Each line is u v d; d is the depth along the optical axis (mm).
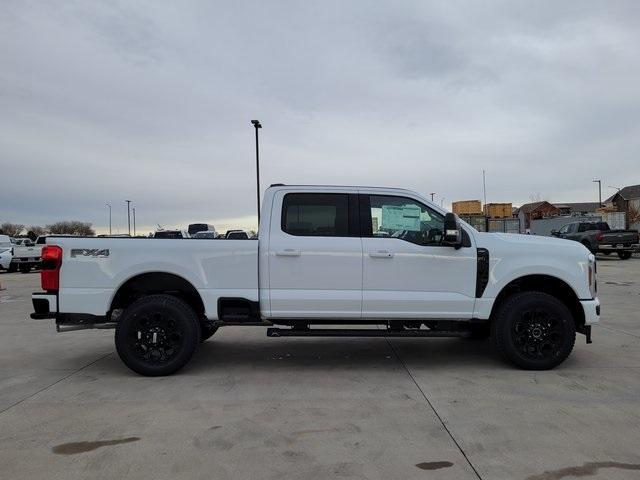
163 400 5188
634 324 9133
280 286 6102
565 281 6191
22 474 3596
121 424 4523
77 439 4203
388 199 6277
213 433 4309
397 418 4629
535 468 3633
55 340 8508
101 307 6047
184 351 6008
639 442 4066
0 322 10539
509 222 47000
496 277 6164
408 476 3533
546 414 4691
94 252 6074
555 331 6129
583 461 3736
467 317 6176
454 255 6148
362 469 3641
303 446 4035
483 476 3523
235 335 8602
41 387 5688
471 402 5051
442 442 4090
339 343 7910
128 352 6004
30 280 23109
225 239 6156
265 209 6258
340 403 5059
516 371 6176
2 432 4367
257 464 3730
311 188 6273
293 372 6234
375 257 6094
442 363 6617
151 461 3789
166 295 6148
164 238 6164
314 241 6113
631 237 25328
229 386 5660
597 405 4926
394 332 6195
